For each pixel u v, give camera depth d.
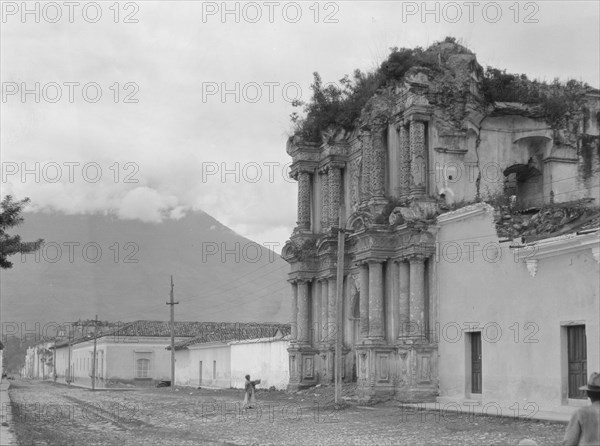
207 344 64.81
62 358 125.69
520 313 27.66
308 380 42.81
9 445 20.14
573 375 25.44
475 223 30.53
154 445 22.59
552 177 35.69
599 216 27.53
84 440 24.09
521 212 32.25
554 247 25.80
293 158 44.56
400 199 35.03
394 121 36.00
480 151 35.03
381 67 37.34
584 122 36.66
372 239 34.72
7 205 29.88
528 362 27.11
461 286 31.30
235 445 22.36
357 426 26.30
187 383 71.19
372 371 34.28
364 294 35.75
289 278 44.22
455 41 37.25
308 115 43.97
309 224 43.81
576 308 25.05
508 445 20.03
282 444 22.19
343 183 41.69
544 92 36.38
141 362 83.94
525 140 35.72
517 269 27.92
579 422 10.12
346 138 41.44
